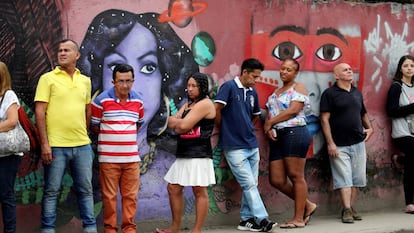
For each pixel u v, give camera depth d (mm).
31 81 6242
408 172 8266
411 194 8297
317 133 7883
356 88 7848
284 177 7375
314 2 7840
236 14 7355
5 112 5637
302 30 7762
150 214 6898
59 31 6367
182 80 7043
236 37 7363
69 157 6047
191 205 7148
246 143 7023
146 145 6859
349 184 7668
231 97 7016
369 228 7391
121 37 6680
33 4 6242
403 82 8289
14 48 6160
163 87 6934
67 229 6434
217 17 7246
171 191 6508
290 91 7273
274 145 7359
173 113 7000
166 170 6992
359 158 7730
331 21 7961
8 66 6133
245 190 7031
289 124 7219
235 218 7410
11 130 5613
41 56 6289
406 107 8164
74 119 6012
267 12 7543
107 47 6609
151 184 6898
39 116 5898
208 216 7242
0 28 6098
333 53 7973
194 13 7102
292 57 7703
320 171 7949
